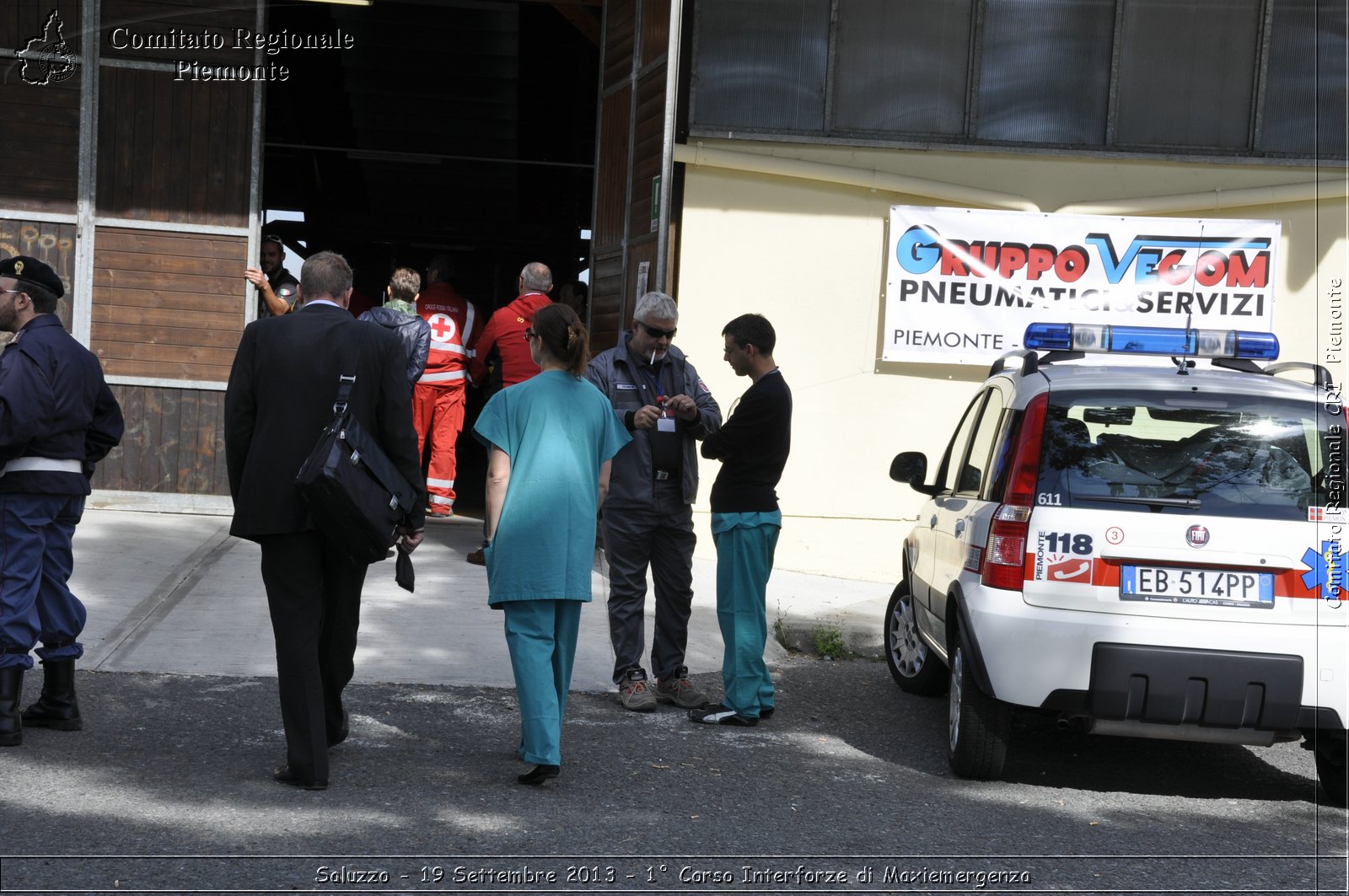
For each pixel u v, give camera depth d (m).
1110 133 9.28
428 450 12.28
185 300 9.61
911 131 9.26
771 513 6.03
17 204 9.45
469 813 4.65
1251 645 4.88
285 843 4.26
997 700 5.21
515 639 4.99
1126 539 4.97
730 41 9.12
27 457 5.09
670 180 8.41
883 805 5.04
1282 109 9.30
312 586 4.79
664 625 6.33
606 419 5.23
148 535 8.86
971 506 5.64
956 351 9.30
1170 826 4.95
